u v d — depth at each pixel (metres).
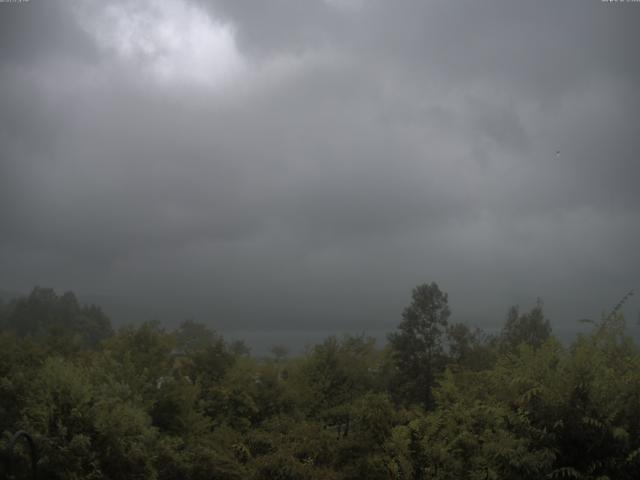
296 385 18.50
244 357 18.48
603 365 6.66
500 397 7.16
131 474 8.64
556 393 6.41
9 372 10.03
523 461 6.02
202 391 16.05
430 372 19.61
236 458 11.30
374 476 9.34
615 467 5.96
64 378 8.81
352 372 19.50
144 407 11.02
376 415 10.34
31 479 7.42
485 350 19.61
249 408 16.25
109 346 15.07
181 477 9.67
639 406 6.25
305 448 11.09
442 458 7.59
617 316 7.40
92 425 8.47
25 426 7.77
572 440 6.28
